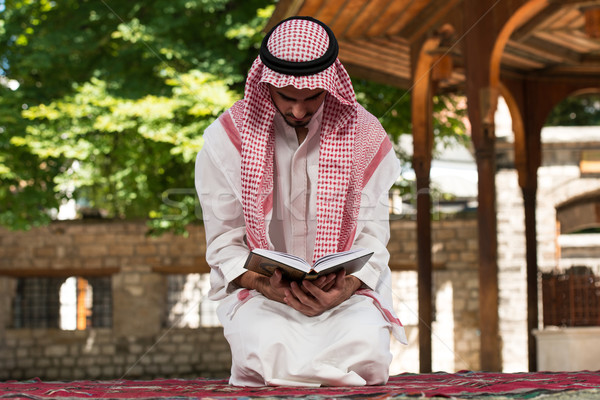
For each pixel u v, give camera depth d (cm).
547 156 1368
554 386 218
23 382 295
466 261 1377
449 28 752
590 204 1393
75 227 1427
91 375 1403
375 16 754
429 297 866
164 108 1016
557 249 1366
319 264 233
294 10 703
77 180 1159
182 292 1469
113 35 1052
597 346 894
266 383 243
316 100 259
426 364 854
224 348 1421
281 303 256
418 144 845
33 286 1489
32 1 1155
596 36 732
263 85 263
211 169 279
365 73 993
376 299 264
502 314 1320
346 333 244
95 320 1491
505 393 198
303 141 276
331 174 269
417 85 820
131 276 1417
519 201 1337
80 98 1055
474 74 711
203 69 1063
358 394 196
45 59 1084
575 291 958
